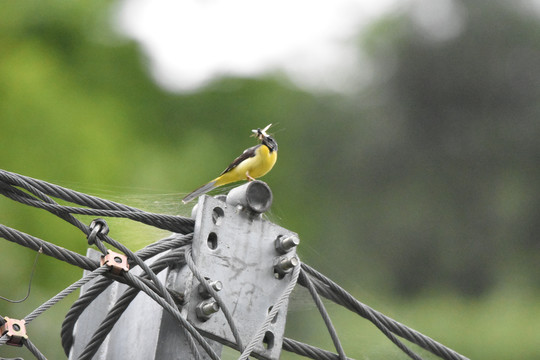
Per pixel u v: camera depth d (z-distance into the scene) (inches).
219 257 197.8
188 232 202.4
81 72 748.0
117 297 215.2
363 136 977.5
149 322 201.3
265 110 954.1
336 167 963.3
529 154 952.9
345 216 930.1
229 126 906.1
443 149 965.8
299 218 922.7
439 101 983.6
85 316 211.9
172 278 199.2
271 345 198.5
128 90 787.4
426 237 905.5
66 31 748.0
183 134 846.5
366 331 308.0
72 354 208.4
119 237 276.5
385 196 945.5
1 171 192.5
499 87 978.1
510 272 873.5
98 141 716.7
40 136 682.8
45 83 705.0
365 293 846.5
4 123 675.4
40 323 435.8
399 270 876.6
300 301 274.1
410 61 1007.6
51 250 187.6
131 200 325.7
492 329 780.6
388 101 998.4
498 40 993.5
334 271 871.1
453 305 829.8
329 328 206.5
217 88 937.5
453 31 1003.3
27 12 732.0
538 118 967.0
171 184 780.6
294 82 1012.5
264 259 202.7
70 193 197.6
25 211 542.9
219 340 195.0
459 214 922.7
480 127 967.0
